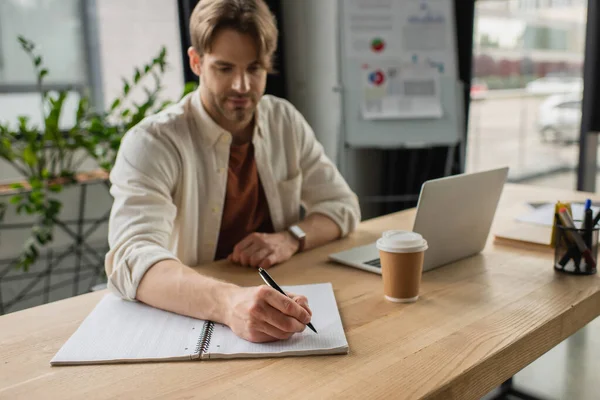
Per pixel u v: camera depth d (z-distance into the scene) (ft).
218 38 4.00
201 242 4.64
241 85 4.12
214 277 3.68
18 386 2.31
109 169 8.53
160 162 4.10
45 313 3.16
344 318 2.94
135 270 3.26
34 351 2.65
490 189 3.84
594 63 9.54
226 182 4.60
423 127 10.19
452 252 3.82
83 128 8.55
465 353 2.50
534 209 5.24
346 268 3.84
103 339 2.72
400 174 12.11
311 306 3.08
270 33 4.17
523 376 6.28
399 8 10.22
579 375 6.26
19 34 9.76
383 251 3.10
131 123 8.35
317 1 10.75
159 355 2.53
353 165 11.58
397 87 10.17
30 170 8.88
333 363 2.43
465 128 10.94
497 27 11.91
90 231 9.68
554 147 11.74
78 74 10.42
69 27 10.20
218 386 2.26
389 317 2.94
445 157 11.27
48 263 9.58
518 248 4.22
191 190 4.43
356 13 10.11
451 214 3.64
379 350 2.55
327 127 11.09
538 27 11.40
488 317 2.92
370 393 2.17
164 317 3.01
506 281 3.49
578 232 3.53
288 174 5.18
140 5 10.65
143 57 10.87
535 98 11.88
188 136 4.38
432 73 10.25
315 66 11.08
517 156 12.50
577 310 3.11
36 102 10.05
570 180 11.46
